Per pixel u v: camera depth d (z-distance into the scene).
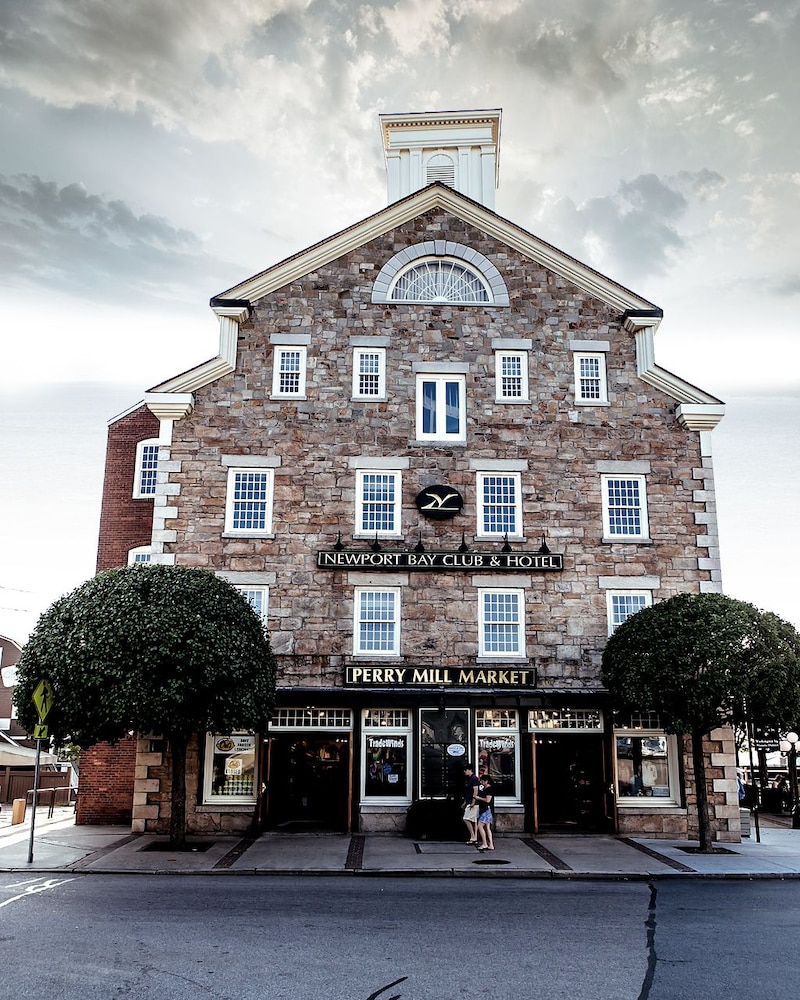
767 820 27.98
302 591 21.84
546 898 14.00
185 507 22.25
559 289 24.12
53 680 17.06
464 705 21.02
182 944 10.77
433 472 22.78
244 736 21.19
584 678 21.78
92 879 15.34
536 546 22.47
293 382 23.23
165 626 17.09
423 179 28.91
